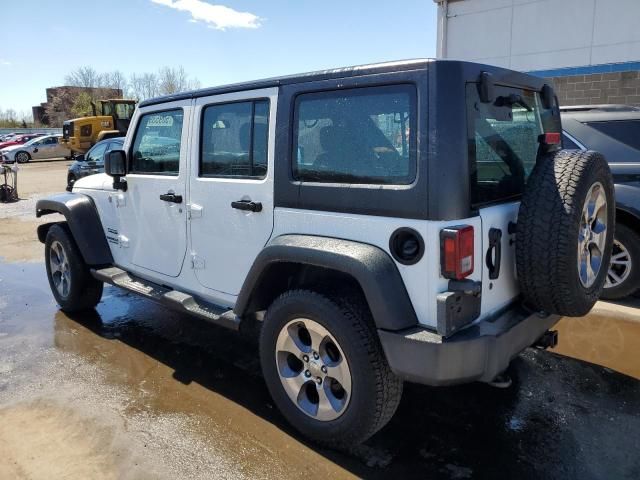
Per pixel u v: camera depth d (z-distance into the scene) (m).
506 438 2.92
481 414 3.16
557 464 2.69
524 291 2.62
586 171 2.53
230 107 3.27
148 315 5.05
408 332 2.40
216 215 3.39
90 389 3.54
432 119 2.32
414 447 2.85
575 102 10.35
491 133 2.64
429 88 2.34
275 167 2.97
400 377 2.44
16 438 2.97
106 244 4.64
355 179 2.62
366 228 2.56
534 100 3.18
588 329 4.36
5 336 4.55
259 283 3.03
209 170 3.46
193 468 2.69
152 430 3.03
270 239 3.05
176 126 3.71
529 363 3.79
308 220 2.82
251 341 4.39
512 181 2.87
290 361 2.97
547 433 2.95
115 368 3.87
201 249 3.57
